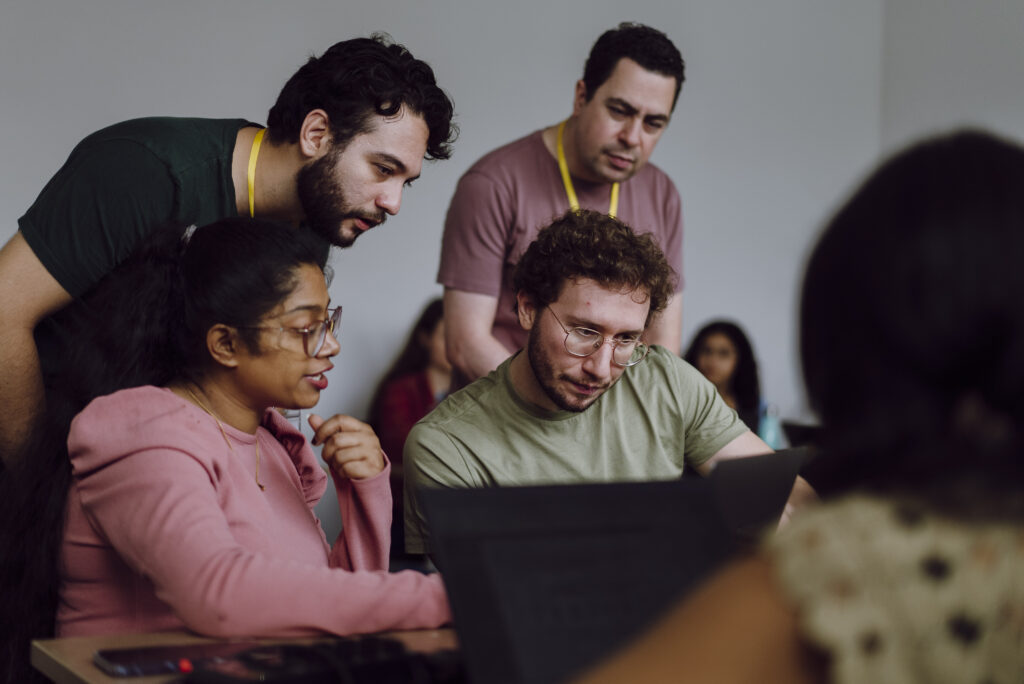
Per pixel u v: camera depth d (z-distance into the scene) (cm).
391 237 444
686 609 66
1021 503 64
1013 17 503
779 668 62
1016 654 63
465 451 181
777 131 529
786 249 535
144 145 179
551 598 100
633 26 250
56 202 177
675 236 273
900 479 65
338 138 188
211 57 408
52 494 143
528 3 466
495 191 253
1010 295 63
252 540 139
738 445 192
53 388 155
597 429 185
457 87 455
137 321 149
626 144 248
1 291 173
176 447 133
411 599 129
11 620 142
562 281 172
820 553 64
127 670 112
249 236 146
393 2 440
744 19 517
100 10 388
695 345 401
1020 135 504
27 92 378
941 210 65
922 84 539
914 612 62
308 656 116
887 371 66
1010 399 64
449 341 259
